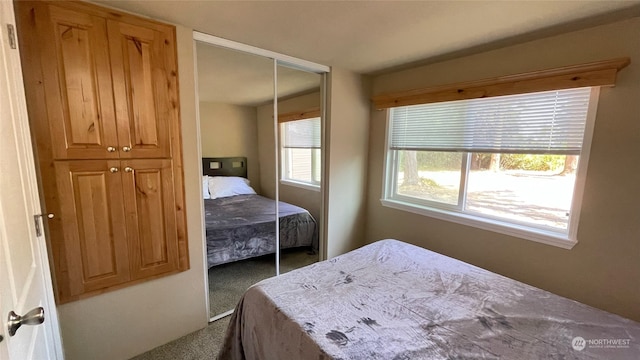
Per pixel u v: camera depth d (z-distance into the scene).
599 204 1.70
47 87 1.33
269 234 2.62
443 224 2.50
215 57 2.04
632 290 1.62
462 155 2.39
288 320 1.22
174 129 1.75
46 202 1.37
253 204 2.49
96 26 1.43
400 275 1.66
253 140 2.38
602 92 1.64
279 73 2.44
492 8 1.46
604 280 1.71
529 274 2.03
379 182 3.00
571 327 1.21
